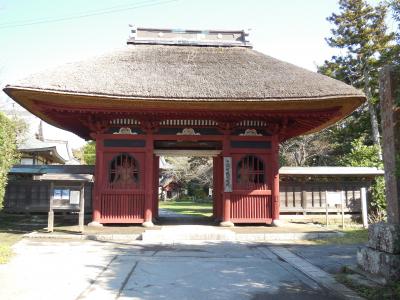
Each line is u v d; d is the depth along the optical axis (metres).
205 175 51.38
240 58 18.06
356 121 35.94
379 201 19.75
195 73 16.16
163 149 17.88
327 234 14.43
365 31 32.84
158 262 9.73
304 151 37.22
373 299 6.42
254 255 10.91
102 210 15.85
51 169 20.56
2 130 13.38
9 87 13.32
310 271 8.81
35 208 20.62
